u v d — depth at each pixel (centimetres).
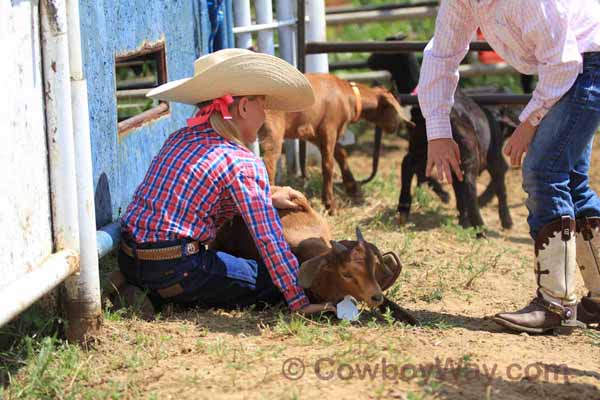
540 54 726
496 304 939
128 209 846
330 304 802
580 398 652
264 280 862
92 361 708
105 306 837
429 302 932
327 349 723
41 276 658
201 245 842
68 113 698
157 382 660
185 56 1177
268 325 795
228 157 816
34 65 675
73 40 705
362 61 1884
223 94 825
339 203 1479
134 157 984
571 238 782
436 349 741
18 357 696
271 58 816
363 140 2069
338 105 1391
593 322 852
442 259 1143
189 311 850
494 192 1521
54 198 705
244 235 925
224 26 1351
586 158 799
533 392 657
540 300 808
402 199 1358
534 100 741
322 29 1639
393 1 2605
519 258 1180
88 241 727
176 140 845
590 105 741
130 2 966
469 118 1295
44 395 642
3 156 628
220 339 751
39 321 732
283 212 941
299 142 1623
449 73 821
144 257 826
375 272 797
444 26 804
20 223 654
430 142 831
